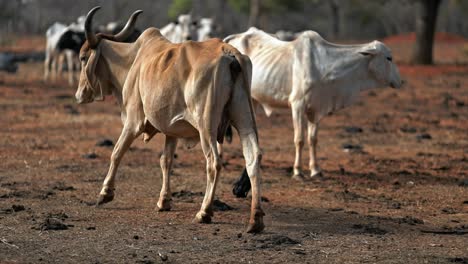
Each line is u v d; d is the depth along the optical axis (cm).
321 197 1427
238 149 2003
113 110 2709
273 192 1466
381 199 1427
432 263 1000
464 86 3647
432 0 4484
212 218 1219
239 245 1061
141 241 1073
